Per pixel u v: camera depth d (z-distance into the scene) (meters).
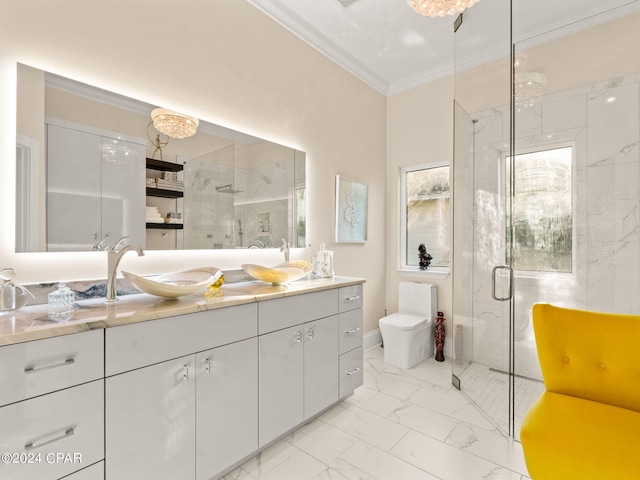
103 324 1.18
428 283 3.50
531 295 2.68
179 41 2.01
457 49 2.77
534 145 2.69
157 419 1.34
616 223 2.42
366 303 3.53
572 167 2.57
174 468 1.39
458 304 2.80
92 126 1.66
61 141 1.56
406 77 3.65
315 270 2.72
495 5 2.48
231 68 2.28
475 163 2.76
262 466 1.70
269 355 1.80
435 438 1.93
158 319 1.34
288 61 2.69
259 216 2.46
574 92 2.57
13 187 1.43
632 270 2.37
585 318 1.62
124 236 1.76
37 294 1.46
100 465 1.18
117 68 1.75
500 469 1.66
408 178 3.84
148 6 1.88
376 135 3.70
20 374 1.02
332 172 3.11
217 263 2.20
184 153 2.03
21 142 1.46
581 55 2.56
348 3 2.52
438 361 3.21
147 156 1.86
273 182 2.56
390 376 2.83
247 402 1.68
